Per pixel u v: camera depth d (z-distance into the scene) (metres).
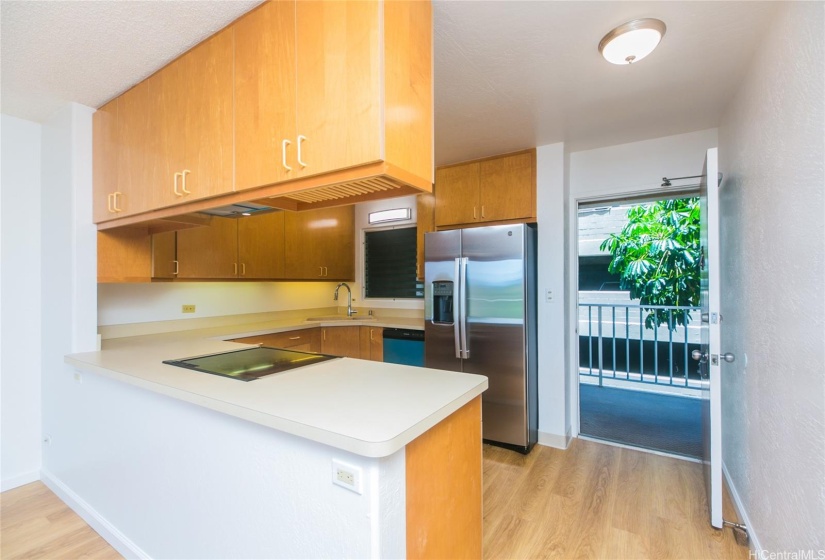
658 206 4.76
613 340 4.77
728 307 2.33
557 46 1.74
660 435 3.20
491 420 2.92
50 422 2.36
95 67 1.80
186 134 1.67
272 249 3.56
